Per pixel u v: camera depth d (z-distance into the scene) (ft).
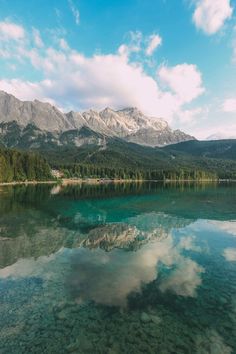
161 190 390.42
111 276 70.85
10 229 123.03
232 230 124.98
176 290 62.39
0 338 44.78
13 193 291.38
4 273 72.38
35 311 52.95
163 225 136.26
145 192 350.02
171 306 54.95
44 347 42.55
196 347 42.45
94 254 90.02
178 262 82.12
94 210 186.70
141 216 162.81
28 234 114.62
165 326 47.88
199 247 98.12
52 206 202.90
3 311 52.95
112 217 159.22
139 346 42.65
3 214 162.09
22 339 44.47
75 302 56.59
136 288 63.62
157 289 62.95
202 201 245.04
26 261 81.92
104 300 57.47
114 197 280.92
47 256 87.04
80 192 341.41
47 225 133.39
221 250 94.38
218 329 47.09
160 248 97.19
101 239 109.19
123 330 46.73
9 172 477.77
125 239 109.81
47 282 66.85
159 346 42.63
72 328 47.32
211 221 146.41
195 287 64.03
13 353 41.29
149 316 51.24
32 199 242.58
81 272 73.61
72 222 142.51
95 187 458.09
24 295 59.77
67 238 109.81
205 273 73.00
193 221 146.61
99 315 51.49
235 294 60.23
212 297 58.80
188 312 52.60
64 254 89.51
